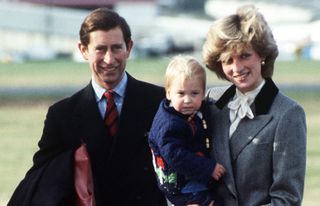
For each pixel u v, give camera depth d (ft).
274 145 32.63
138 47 351.25
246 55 32.48
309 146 103.91
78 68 234.38
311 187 78.95
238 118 33.40
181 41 358.23
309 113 138.41
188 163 33.17
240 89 33.32
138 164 37.14
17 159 96.99
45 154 37.63
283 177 32.40
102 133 37.09
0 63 258.16
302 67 233.14
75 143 37.24
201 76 33.47
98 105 37.47
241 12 32.71
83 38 36.58
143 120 37.24
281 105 32.94
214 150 33.60
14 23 389.39
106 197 37.24
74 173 36.19
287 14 499.10
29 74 213.66
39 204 35.65
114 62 36.32
